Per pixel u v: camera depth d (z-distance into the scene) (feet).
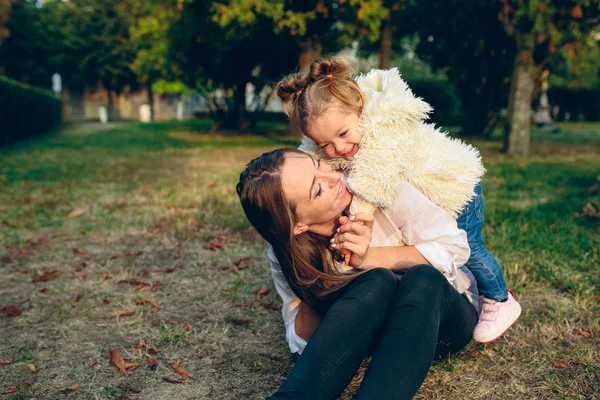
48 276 11.14
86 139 48.80
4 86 40.04
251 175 5.52
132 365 7.41
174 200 18.75
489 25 41.19
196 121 91.91
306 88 6.21
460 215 6.48
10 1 77.20
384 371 4.59
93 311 9.44
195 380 7.04
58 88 96.89
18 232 14.92
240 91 57.31
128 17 97.71
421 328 4.84
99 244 13.73
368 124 5.86
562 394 6.30
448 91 68.85
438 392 6.48
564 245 12.00
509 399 6.31
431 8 42.09
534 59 34.86
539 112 69.26
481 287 6.82
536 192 19.45
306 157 5.53
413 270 5.43
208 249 12.98
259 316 9.10
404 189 5.75
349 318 4.93
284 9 38.73
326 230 5.83
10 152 35.45
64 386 6.94
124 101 113.29
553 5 29.78
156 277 11.14
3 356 7.81
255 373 7.19
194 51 51.16
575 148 40.37
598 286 9.77
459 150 6.17
